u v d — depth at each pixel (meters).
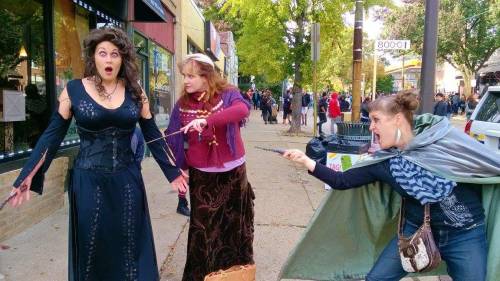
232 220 3.37
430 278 3.84
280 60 16.83
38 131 5.98
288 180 8.00
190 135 3.24
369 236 2.99
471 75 39.56
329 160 6.46
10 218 4.63
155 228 5.17
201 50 20.56
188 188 3.35
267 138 15.41
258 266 4.17
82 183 2.61
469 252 2.42
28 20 5.77
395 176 2.48
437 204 2.42
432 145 2.44
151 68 11.03
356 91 10.13
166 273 3.99
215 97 3.23
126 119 2.63
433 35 6.21
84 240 2.63
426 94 6.29
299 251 3.00
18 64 5.60
